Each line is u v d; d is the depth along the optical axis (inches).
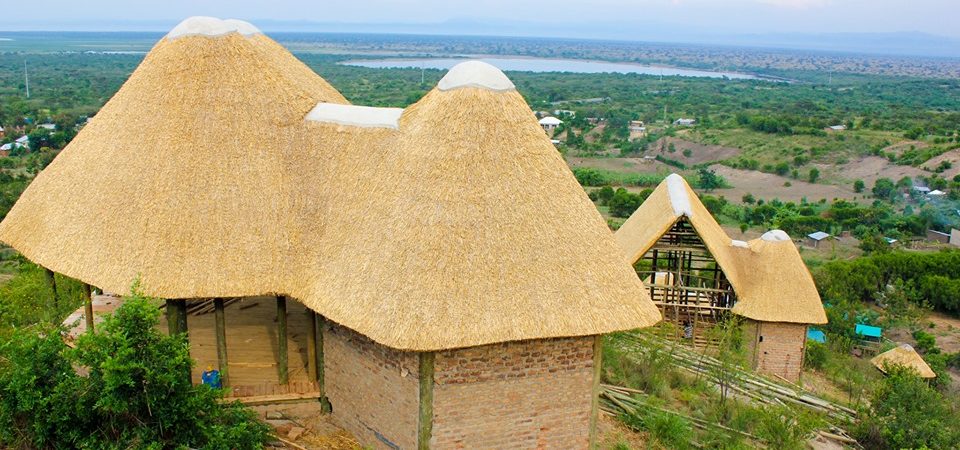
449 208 569.6
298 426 643.5
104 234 630.5
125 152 669.9
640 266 1477.6
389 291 545.6
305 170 674.2
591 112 6294.3
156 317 538.0
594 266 587.5
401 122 653.3
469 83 621.3
